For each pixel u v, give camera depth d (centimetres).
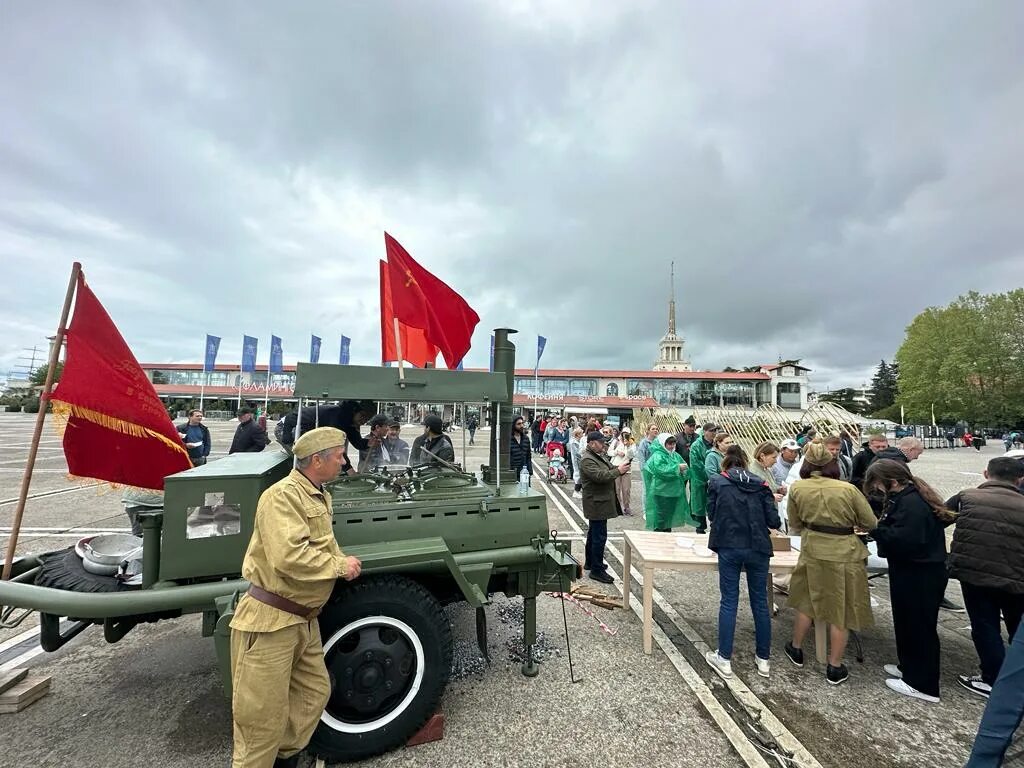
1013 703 214
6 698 276
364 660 244
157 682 309
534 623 312
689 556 362
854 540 325
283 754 212
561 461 1259
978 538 298
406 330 431
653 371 4612
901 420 4506
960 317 4069
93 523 697
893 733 268
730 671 325
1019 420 3769
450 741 255
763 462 541
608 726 269
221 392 4762
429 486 318
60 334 284
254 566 202
